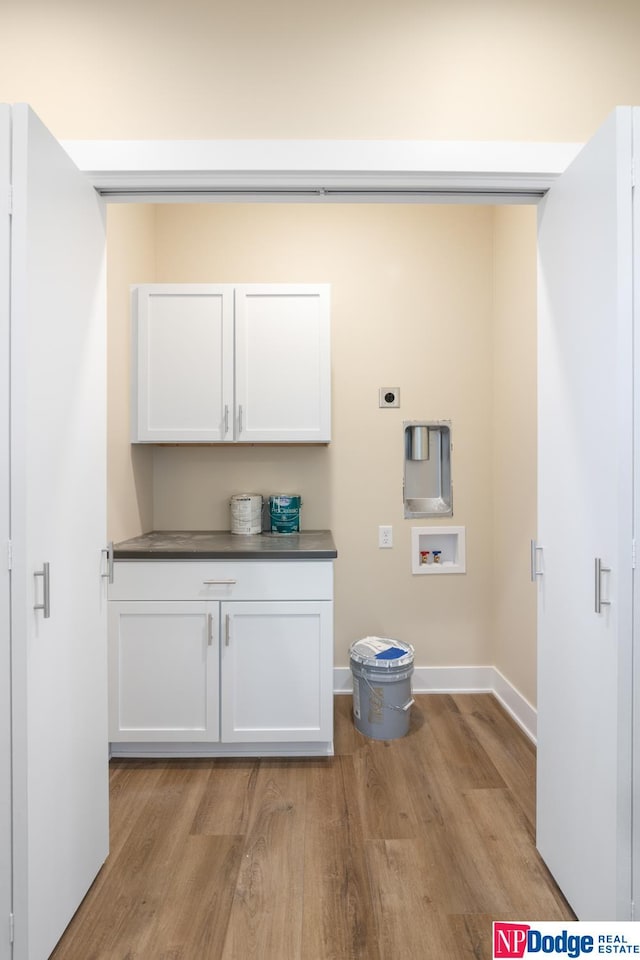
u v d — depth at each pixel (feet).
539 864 5.41
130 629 7.39
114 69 5.26
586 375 4.51
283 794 6.64
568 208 4.84
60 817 4.48
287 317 8.49
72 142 5.16
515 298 8.64
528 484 8.15
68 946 4.46
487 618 9.84
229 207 9.66
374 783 6.88
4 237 3.93
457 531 9.80
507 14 5.32
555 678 5.12
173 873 5.28
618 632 4.04
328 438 8.52
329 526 9.75
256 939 4.53
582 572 4.59
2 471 3.96
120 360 8.05
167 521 9.62
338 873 5.27
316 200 5.51
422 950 4.42
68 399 4.62
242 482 9.67
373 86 5.29
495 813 6.24
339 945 4.47
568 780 4.86
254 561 7.37
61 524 4.50
